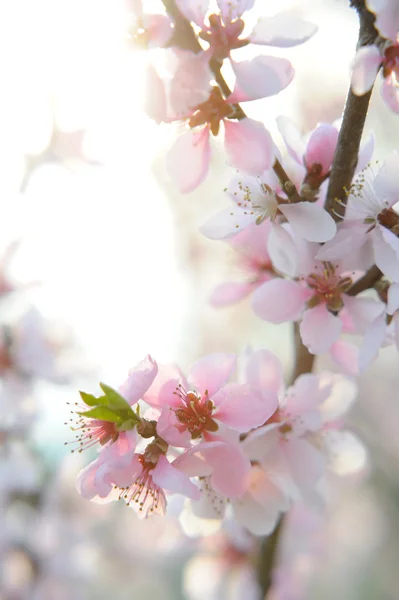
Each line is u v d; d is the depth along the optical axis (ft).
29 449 1.81
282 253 1.20
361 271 1.21
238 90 1.13
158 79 1.11
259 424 1.13
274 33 1.11
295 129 1.22
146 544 2.22
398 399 2.98
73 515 1.94
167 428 1.11
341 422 1.31
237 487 1.13
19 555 1.86
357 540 3.03
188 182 1.19
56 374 1.72
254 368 1.20
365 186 1.16
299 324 1.26
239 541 1.58
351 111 1.12
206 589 1.63
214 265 2.59
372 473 2.84
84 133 1.85
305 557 1.81
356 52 1.11
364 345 1.18
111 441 1.12
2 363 1.70
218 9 1.12
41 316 1.72
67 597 1.90
